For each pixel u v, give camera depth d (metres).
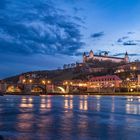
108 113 71.12
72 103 121.56
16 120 54.00
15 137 34.69
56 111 77.06
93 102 131.25
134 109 85.75
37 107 93.94
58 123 49.19
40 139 33.62
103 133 38.31
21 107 93.31
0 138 33.69
